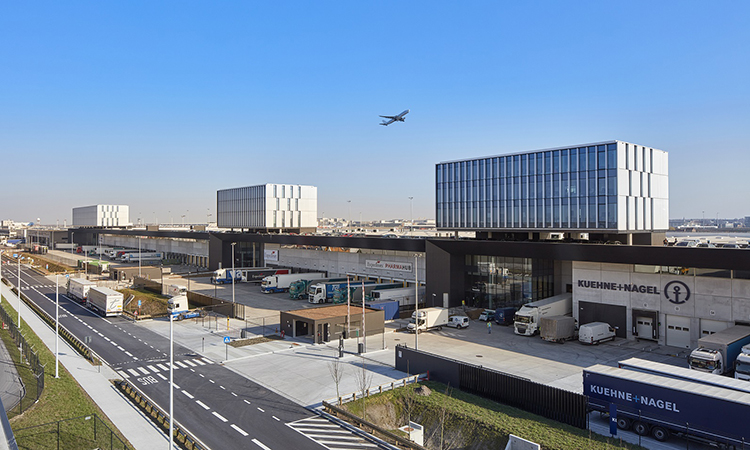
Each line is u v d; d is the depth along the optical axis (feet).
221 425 103.91
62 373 133.90
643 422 96.68
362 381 130.41
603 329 174.50
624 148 197.16
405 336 187.62
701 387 92.48
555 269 228.43
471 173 247.09
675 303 165.27
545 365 145.38
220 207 477.36
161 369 143.84
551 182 214.48
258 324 208.44
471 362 148.77
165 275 393.70
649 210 210.38
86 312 241.55
